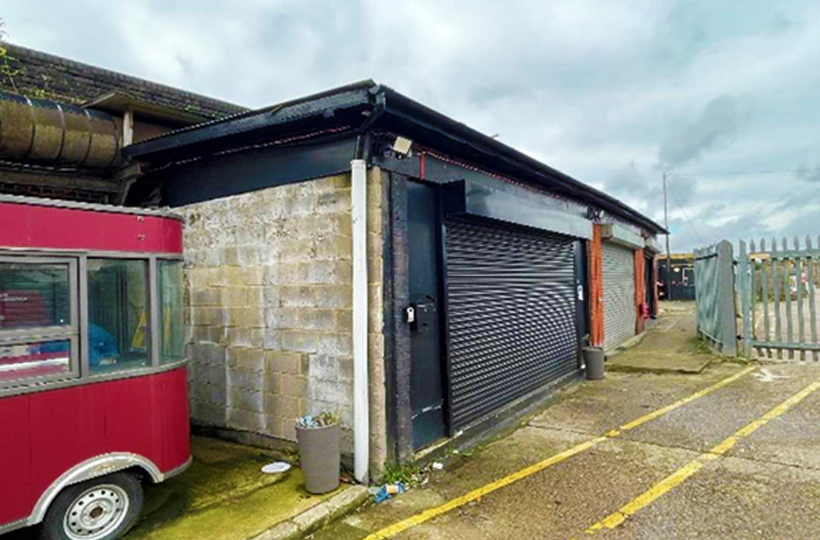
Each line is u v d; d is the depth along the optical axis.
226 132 5.02
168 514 4.02
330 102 4.27
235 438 5.75
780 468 4.67
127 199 6.56
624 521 3.83
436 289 5.54
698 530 3.65
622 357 10.69
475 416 6.01
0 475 3.13
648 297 19.03
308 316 5.11
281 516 3.90
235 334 5.74
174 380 4.11
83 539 3.52
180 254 4.29
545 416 6.77
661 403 7.11
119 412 3.70
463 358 5.87
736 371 8.92
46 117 5.32
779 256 9.56
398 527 3.87
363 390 4.57
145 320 3.96
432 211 5.55
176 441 4.09
